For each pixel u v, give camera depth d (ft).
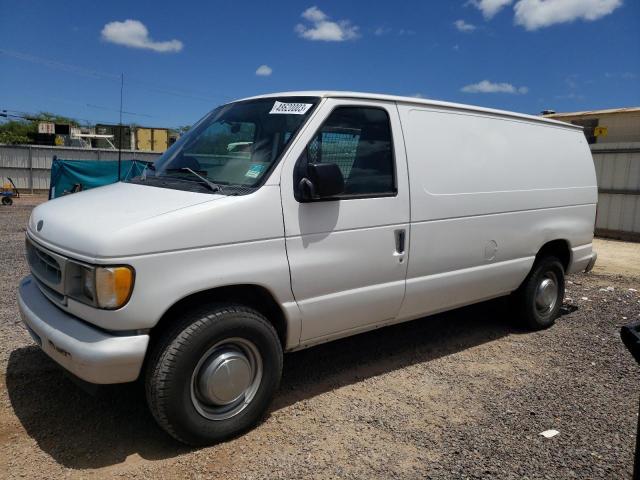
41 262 12.07
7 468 10.35
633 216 45.80
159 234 10.25
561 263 20.24
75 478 10.14
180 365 10.47
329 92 13.19
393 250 13.93
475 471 10.77
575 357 17.10
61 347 10.38
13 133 141.49
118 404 12.92
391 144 14.05
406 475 10.59
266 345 11.69
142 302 10.10
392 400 13.74
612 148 46.37
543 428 12.50
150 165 14.92
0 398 12.96
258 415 11.93
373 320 14.06
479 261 16.33
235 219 11.13
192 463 10.73
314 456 11.13
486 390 14.49
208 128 14.51
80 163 41.96
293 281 12.06
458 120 15.85
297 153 12.20
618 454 11.48
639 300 24.47
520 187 17.46
